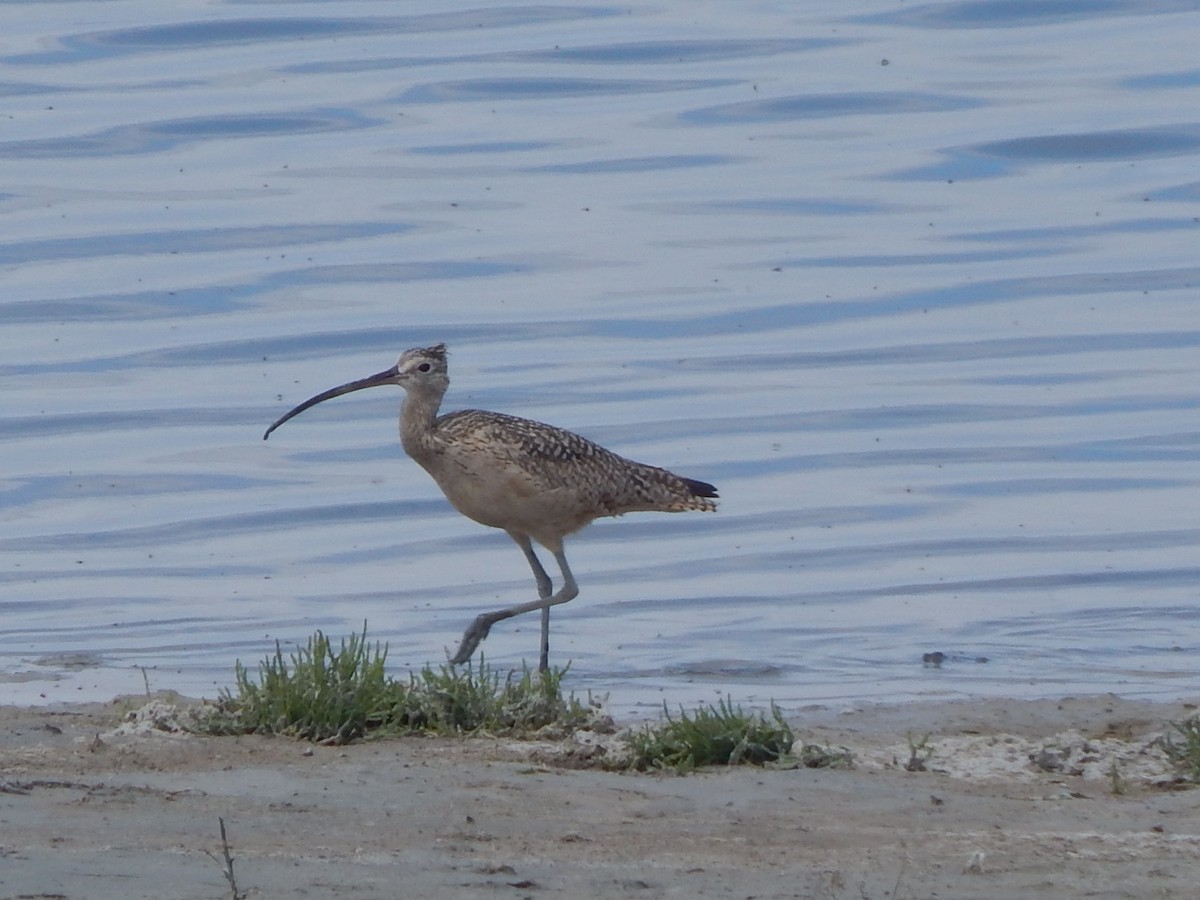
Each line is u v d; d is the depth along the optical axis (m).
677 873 7.68
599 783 9.21
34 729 10.23
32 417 20.38
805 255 25.91
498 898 7.23
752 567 16.48
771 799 9.03
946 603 15.36
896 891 7.41
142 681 12.79
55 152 29.02
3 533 17.23
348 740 10.15
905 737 11.16
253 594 15.58
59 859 7.57
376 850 7.92
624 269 25.25
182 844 7.91
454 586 15.99
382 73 32.66
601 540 17.36
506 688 10.99
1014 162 29.19
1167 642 14.25
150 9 36.00
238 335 22.86
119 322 23.27
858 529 17.56
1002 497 18.34
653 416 20.67
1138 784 9.71
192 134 29.83
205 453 19.53
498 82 32.22
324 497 18.33
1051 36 34.84
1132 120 30.48
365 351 22.48
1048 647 14.07
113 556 16.61
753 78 32.50
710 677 13.18
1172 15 35.75
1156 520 17.66
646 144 29.73
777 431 20.28
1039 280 24.95
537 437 13.48
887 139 30.09
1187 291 24.48
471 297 24.25
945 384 21.64
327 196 27.44
